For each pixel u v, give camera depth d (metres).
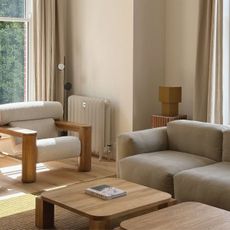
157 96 5.96
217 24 5.18
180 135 4.57
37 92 6.33
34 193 4.51
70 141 5.19
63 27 6.36
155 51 5.88
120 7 5.76
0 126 5.21
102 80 6.10
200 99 5.39
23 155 4.83
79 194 3.42
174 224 2.76
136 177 4.12
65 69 6.56
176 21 5.78
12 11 6.19
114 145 6.01
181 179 3.77
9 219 3.82
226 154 4.22
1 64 6.20
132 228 2.70
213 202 3.53
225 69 5.30
